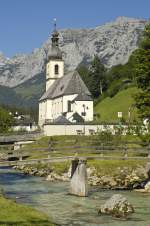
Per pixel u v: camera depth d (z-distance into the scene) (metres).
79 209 44.12
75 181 55.41
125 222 37.53
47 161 55.06
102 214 41.28
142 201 49.59
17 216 31.62
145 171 68.50
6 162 53.09
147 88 77.44
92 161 75.50
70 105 173.50
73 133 140.50
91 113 167.25
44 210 43.41
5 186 65.94
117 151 59.75
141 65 77.25
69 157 55.50
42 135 142.88
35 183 70.94
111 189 61.34
